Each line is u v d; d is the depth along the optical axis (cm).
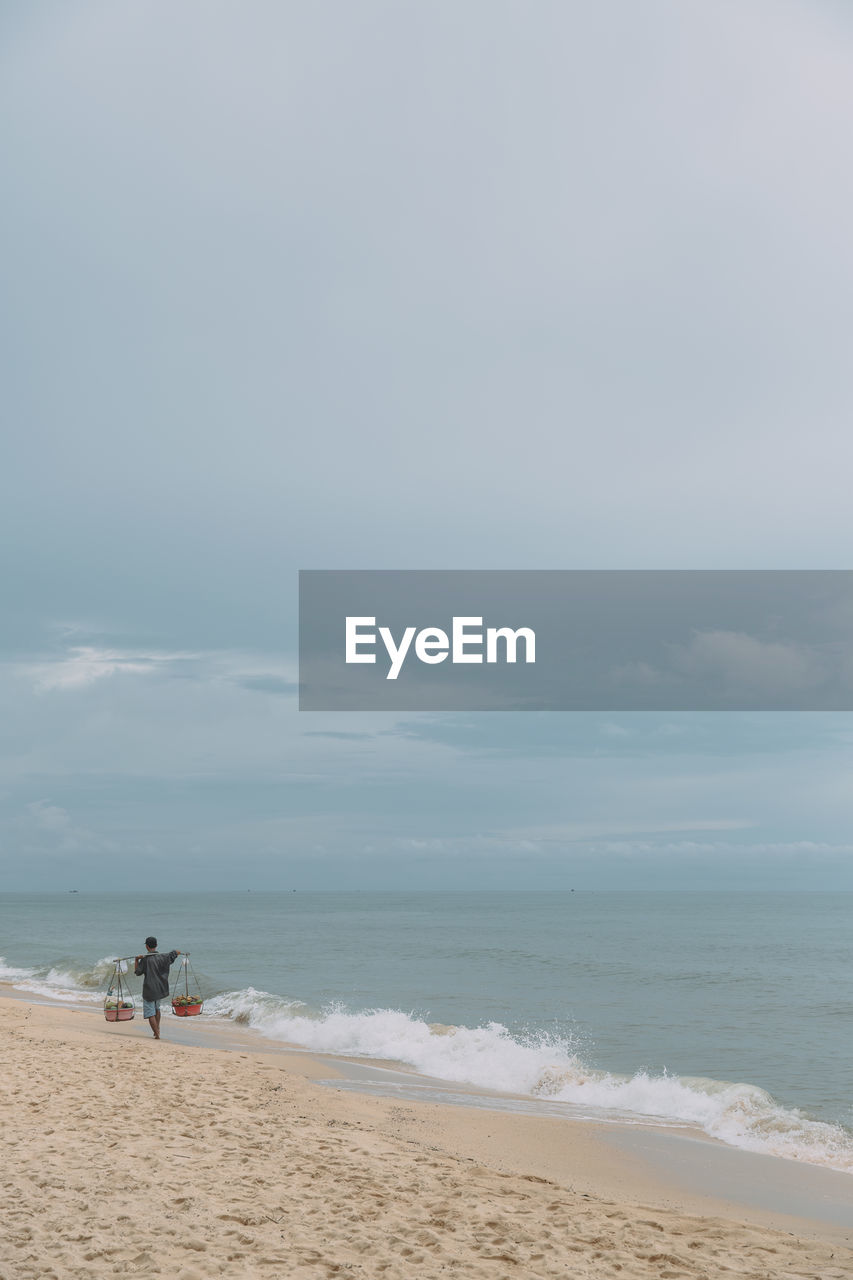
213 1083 1243
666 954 4931
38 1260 583
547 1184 880
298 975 3609
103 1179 763
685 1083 1452
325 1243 647
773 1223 824
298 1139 952
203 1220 675
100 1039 1645
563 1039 2120
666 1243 702
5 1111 1005
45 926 8462
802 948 5459
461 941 6081
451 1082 1570
